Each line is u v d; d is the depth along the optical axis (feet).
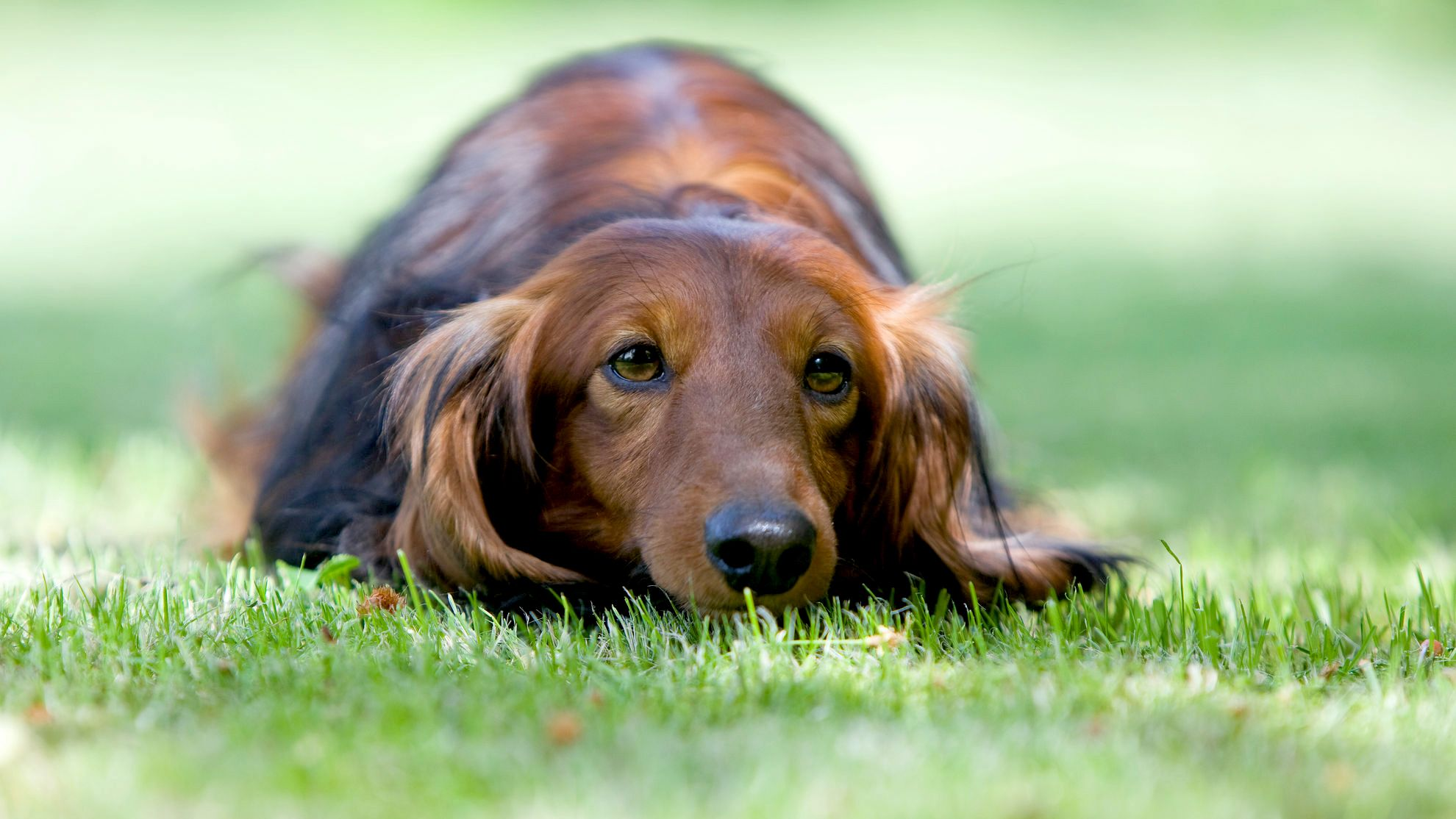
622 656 14.88
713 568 14.93
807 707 13.28
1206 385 36.94
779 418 15.56
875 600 17.34
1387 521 24.07
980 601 18.28
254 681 13.62
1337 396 35.42
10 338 41.11
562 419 16.81
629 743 11.96
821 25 135.13
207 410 27.48
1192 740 12.50
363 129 91.91
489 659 14.51
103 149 83.46
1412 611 17.97
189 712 12.85
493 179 21.76
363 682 13.58
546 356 16.78
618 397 16.19
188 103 99.04
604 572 17.04
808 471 15.48
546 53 118.42
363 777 11.30
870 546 18.03
